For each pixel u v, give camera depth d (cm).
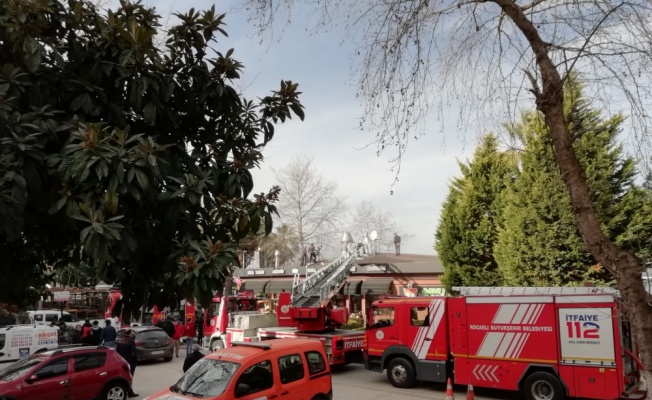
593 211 443
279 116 493
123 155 344
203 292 356
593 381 1197
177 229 394
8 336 1806
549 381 1251
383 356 1569
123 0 449
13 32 387
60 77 405
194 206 397
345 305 3019
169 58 455
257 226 430
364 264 2997
